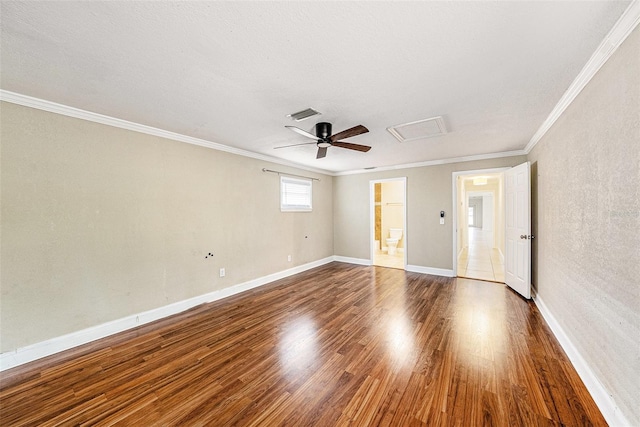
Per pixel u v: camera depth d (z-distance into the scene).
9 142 2.15
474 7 1.25
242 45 1.54
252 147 3.98
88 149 2.58
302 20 1.33
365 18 1.32
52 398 1.76
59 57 1.65
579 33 1.45
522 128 3.10
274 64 1.75
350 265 6.02
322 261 6.12
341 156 4.62
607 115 1.60
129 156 2.87
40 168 2.30
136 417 1.59
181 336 2.64
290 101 2.33
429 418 1.55
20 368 2.11
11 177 2.16
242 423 1.54
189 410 1.64
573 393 1.74
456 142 3.71
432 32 1.43
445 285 4.33
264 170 4.57
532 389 1.78
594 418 1.54
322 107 2.46
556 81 1.99
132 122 2.85
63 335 2.40
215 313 3.24
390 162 5.19
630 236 1.37
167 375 2.00
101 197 2.66
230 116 2.69
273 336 2.62
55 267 2.37
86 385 1.89
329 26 1.38
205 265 3.62
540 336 2.54
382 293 3.94
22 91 2.12
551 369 2.00
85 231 2.56
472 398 1.70
